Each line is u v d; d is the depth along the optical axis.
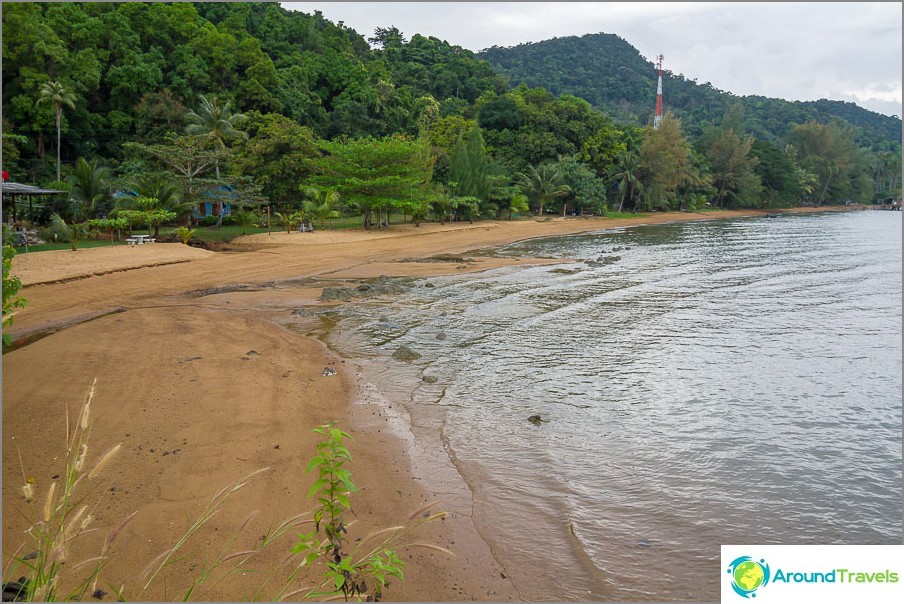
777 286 21.81
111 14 58.47
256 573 4.45
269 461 6.43
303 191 41.22
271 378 9.55
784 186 90.94
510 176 62.22
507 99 73.69
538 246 36.38
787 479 6.86
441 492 6.20
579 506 6.05
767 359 12.05
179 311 15.05
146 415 7.53
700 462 7.22
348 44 93.62
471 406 8.88
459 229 43.78
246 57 63.88
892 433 8.32
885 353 12.63
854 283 22.73
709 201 88.94
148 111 54.28
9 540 4.59
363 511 5.63
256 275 21.88
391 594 4.45
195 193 35.03
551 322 15.12
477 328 14.25
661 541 5.47
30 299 15.80
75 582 4.17
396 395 9.23
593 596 4.63
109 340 11.45
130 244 27.05
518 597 4.56
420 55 112.44
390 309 16.36
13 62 48.97
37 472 5.80
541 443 7.61
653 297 19.03
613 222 59.62
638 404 9.23
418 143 43.06
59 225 27.25
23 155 49.41
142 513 5.20
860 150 118.44
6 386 8.38
